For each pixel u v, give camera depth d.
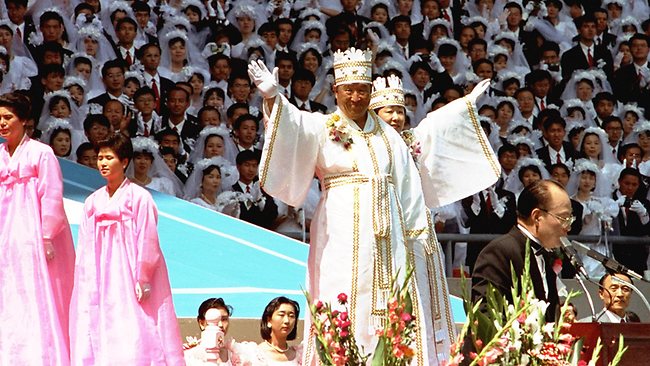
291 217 39.75
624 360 19.17
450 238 39.22
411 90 47.59
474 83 49.47
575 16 55.03
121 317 21.91
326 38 49.09
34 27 44.81
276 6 50.25
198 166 40.59
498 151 44.31
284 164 21.09
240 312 28.47
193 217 35.94
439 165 22.61
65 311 22.64
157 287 22.28
